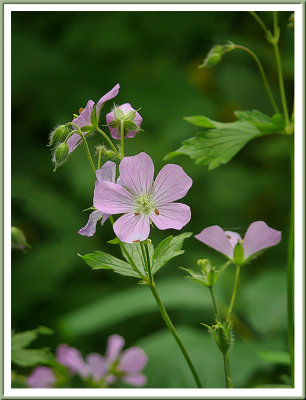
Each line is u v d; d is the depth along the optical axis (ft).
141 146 2.44
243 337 1.97
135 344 1.93
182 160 2.49
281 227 2.57
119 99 2.54
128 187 1.51
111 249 2.37
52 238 2.36
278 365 1.92
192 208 2.50
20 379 1.64
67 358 1.58
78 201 2.45
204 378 1.84
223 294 2.04
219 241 1.61
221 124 1.80
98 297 2.30
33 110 2.54
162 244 1.55
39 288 2.24
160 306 1.53
